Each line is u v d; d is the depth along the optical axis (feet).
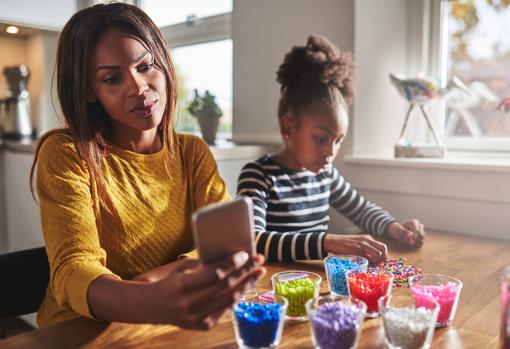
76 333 2.31
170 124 3.39
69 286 2.36
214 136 6.56
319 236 3.58
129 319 2.10
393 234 4.24
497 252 3.87
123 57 2.84
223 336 2.29
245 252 1.94
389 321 2.14
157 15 8.45
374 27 5.45
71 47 2.92
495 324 2.44
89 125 3.06
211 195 3.61
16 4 7.38
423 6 5.66
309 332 2.35
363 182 5.40
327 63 4.13
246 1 6.35
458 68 5.54
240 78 6.55
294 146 4.29
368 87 5.49
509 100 5.17
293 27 5.87
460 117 5.58
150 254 3.30
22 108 8.24
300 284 2.64
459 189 4.74
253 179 4.27
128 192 3.22
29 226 7.18
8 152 7.70
